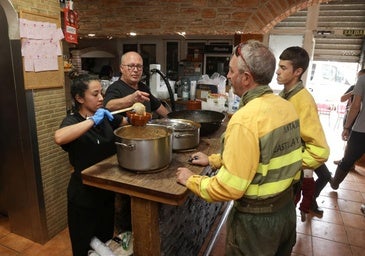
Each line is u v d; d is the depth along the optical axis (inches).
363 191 129.2
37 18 77.1
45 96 83.4
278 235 48.3
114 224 71.1
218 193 42.5
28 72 76.8
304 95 65.3
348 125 122.5
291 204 52.1
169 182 50.1
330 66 245.3
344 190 130.0
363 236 96.3
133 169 52.2
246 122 41.6
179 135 61.6
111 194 66.7
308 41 184.9
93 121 55.4
